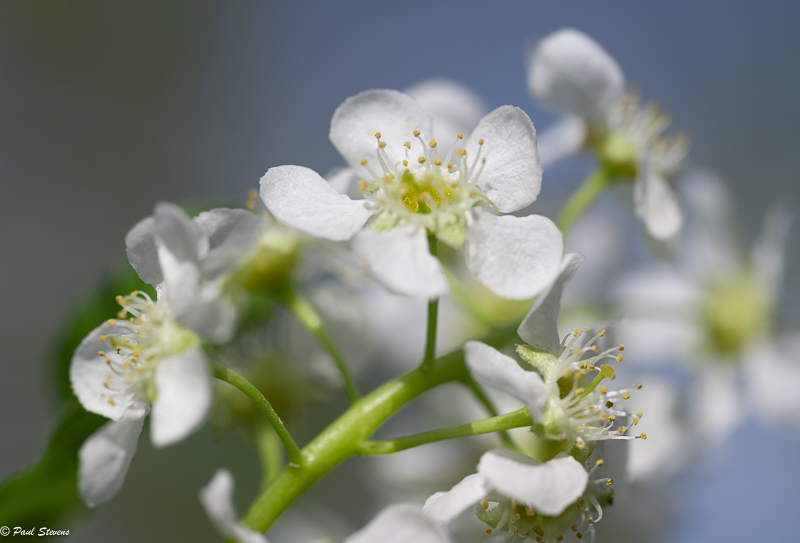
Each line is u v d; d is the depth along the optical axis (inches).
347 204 4.6
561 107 5.5
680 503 5.7
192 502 6.2
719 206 6.3
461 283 5.9
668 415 5.6
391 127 4.7
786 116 8.0
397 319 5.9
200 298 4.6
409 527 4.3
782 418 6.1
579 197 5.5
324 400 5.3
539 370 4.5
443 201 4.6
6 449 7.4
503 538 4.6
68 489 4.9
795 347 6.2
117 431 4.5
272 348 5.3
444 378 4.7
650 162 5.4
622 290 6.2
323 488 5.9
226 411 5.1
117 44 9.1
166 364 4.5
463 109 5.5
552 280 4.4
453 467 5.7
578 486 4.4
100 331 4.6
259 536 4.2
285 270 5.0
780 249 6.2
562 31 5.4
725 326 6.2
